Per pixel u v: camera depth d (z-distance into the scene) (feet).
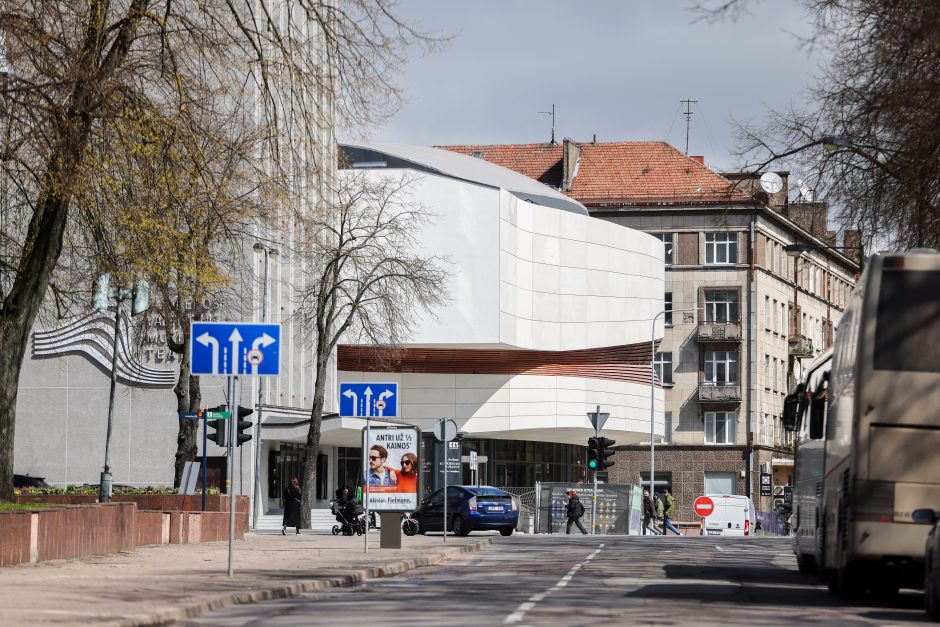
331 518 241.35
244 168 91.40
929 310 61.77
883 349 61.72
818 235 100.73
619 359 300.61
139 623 47.98
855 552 61.62
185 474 129.18
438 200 264.93
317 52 89.04
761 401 350.64
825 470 73.87
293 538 147.33
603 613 54.49
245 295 206.69
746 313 348.79
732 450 344.90
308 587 69.36
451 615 53.78
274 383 230.07
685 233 351.25
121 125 82.43
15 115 75.66
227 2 88.12
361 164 288.71
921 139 86.02
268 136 90.94
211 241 101.71
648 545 142.10
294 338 241.96
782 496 359.87
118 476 221.25
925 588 54.90
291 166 91.66
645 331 305.73
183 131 85.10
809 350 380.99
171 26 87.15
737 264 349.41
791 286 377.91
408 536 168.45
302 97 89.66
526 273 277.64
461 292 264.72
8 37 76.18
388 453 110.73
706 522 269.23
